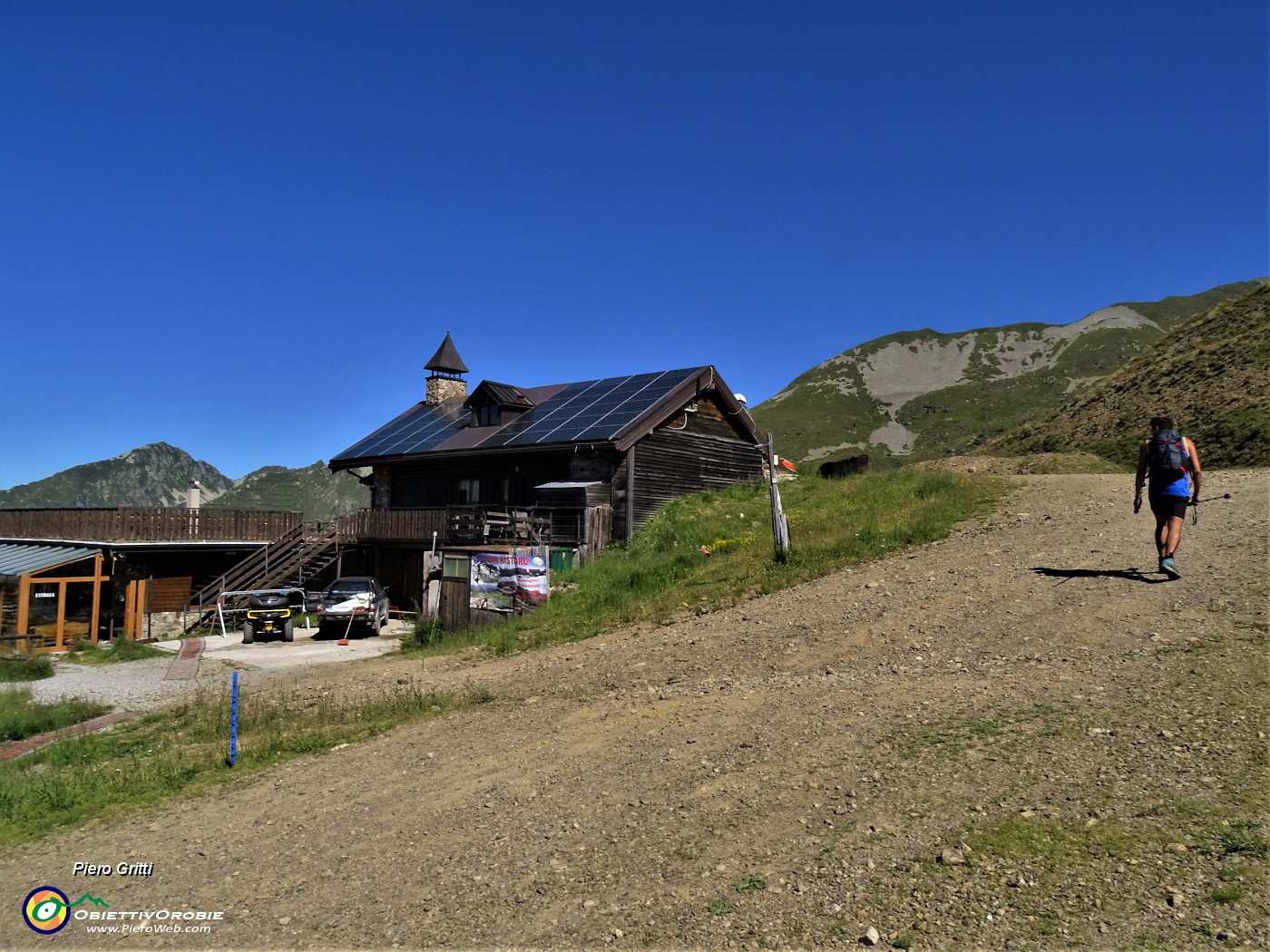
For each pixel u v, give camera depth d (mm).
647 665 11430
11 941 5551
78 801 8609
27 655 21047
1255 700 6023
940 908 4352
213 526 30234
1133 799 5012
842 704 7918
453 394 41594
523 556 18203
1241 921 3807
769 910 4641
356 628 25109
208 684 16734
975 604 10531
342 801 7648
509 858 5906
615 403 30422
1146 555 10945
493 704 10750
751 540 19188
